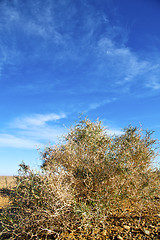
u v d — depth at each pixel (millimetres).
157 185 4258
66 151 4203
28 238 3197
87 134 4660
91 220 3396
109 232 3105
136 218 3502
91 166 3789
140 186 3980
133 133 4582
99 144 4461
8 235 3404
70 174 3678
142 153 4152
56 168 3785
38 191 3477
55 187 3264
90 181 3580
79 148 4227
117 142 4418
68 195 3305
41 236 3191
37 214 3217
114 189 3525
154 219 3461
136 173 3920
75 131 4883
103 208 3400
